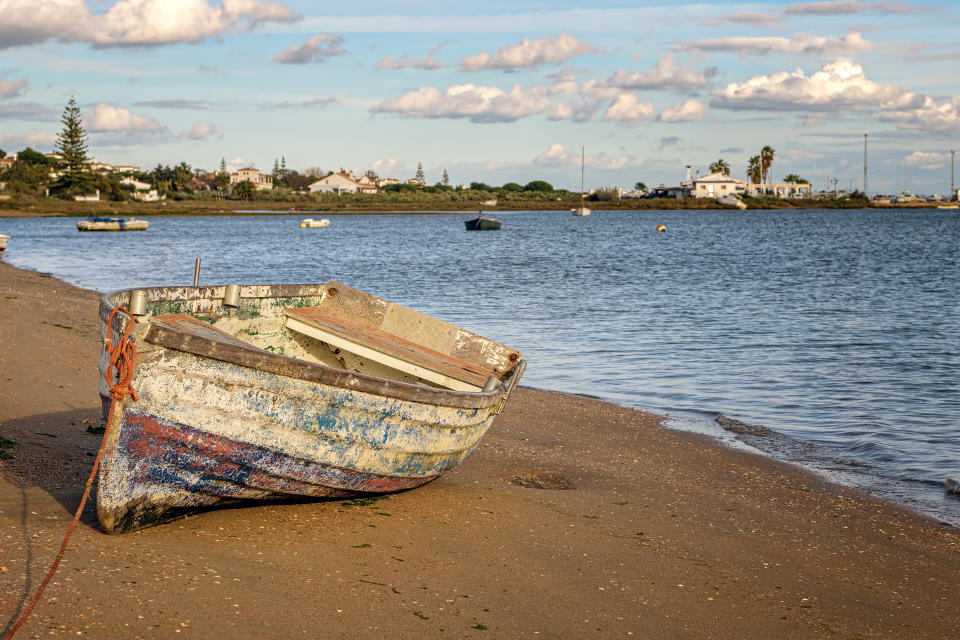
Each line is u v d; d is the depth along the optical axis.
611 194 188.38
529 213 157.62
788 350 18.48
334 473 6.82
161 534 6.05
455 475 8.89
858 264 44.59
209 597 4.95
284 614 4.89
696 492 9.07
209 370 5.79
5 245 46.41
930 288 32.28
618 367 16.64
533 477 9.28
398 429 6.95
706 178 179.25
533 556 6.51
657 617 5.58
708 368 16.52
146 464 5.77
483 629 5.07
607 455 10.48
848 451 11.02
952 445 11.27
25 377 11.16
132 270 38.56
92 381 11.56
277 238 72.25
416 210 167.00
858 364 16.84
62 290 25.98
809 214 148.62
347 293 10.02
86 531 5.87
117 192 144.88
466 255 51.94
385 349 8.73
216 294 8.67
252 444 6.14
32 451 7.91
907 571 7.02
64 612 4.48
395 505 7.46
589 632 5.22
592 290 31.36
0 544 5.36
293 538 6.30
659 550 7.00
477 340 9.66
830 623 5.79
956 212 159.00
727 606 5.91
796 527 8.03
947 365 16.64
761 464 10.38
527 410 12.84
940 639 5.67
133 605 4.68
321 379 6.25
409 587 5.59
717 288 32.19
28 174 139.62
